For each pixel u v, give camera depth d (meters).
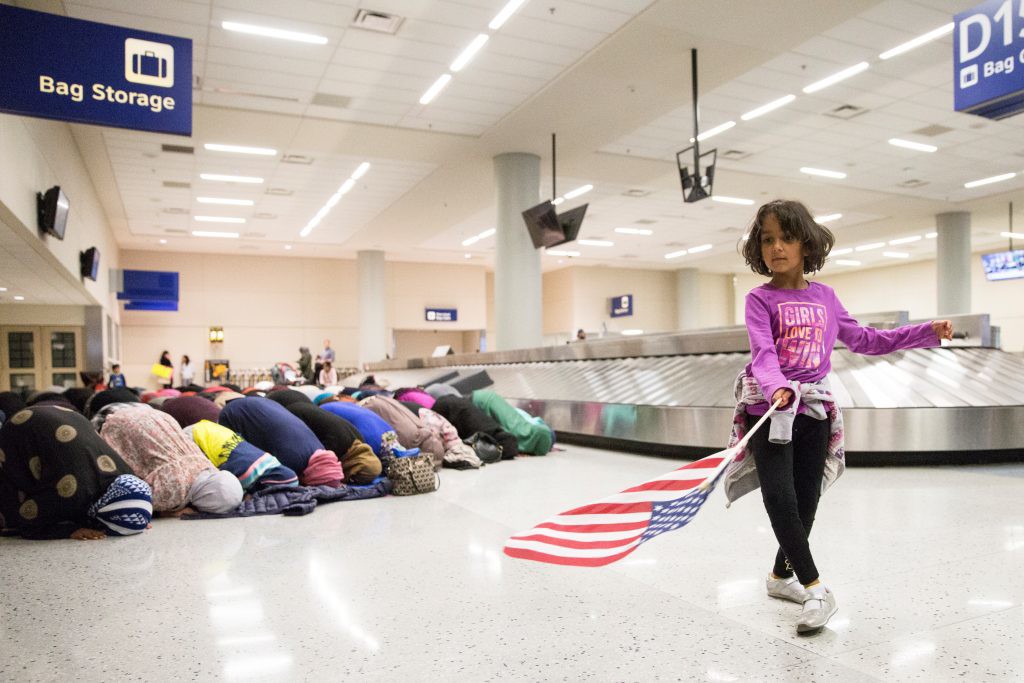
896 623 1.94
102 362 14.91
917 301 24.62
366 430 5.02
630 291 26.64
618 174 13.41
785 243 1.96
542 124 10.41
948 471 4.71
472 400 6.58
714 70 8.52
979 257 22.81
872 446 4.89
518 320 11.60
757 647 1.80
